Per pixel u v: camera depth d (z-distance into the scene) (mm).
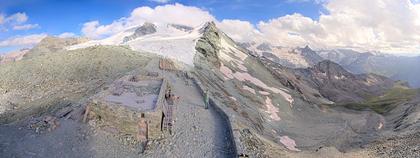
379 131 73000
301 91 118062
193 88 54656
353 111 105625
